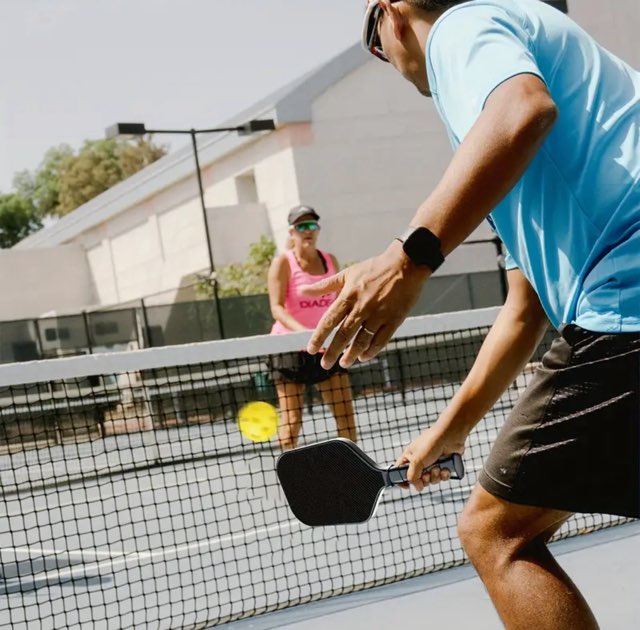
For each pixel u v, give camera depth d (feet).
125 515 23.35
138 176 119.44
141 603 14.15
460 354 46.96
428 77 5.95
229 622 12.20
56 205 251.80
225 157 100.27
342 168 91.91
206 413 42.68
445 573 13.60
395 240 5.45
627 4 92.84
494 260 84.53
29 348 64.85
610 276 5.82
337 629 11.50
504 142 5.20
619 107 5.94
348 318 5.47
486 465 6.34
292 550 15.42
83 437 42.80
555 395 6.00
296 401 19.86
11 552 20.02
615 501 5.90
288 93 90.79
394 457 25.49
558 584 6.10
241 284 91.81
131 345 64.75
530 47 5.87
